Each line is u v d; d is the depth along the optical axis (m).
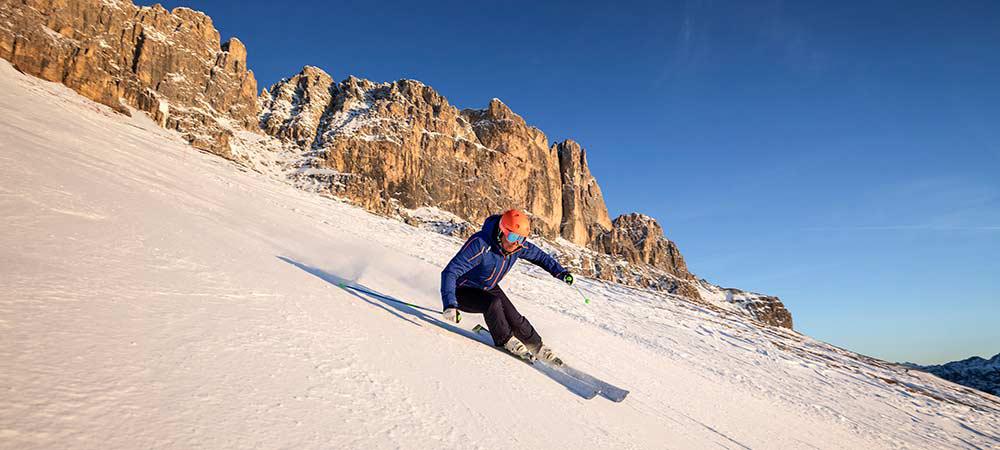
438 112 76.62
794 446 4.11
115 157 9.27
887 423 8.59
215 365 1.23
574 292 20.22
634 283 73.81
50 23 36.09
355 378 1.53
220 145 45.66
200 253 2.52
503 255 3.23
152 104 41.84
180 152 26.52
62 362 0.95
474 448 1.38
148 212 3.31
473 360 2.51
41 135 7.37
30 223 1.97
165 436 0.84
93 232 2.18
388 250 13.07
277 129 63.38
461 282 3.26
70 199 2.67
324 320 2.04
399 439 1.23
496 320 3.16
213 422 0.96
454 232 52.22
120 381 0.97
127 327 1.26
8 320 1.04
